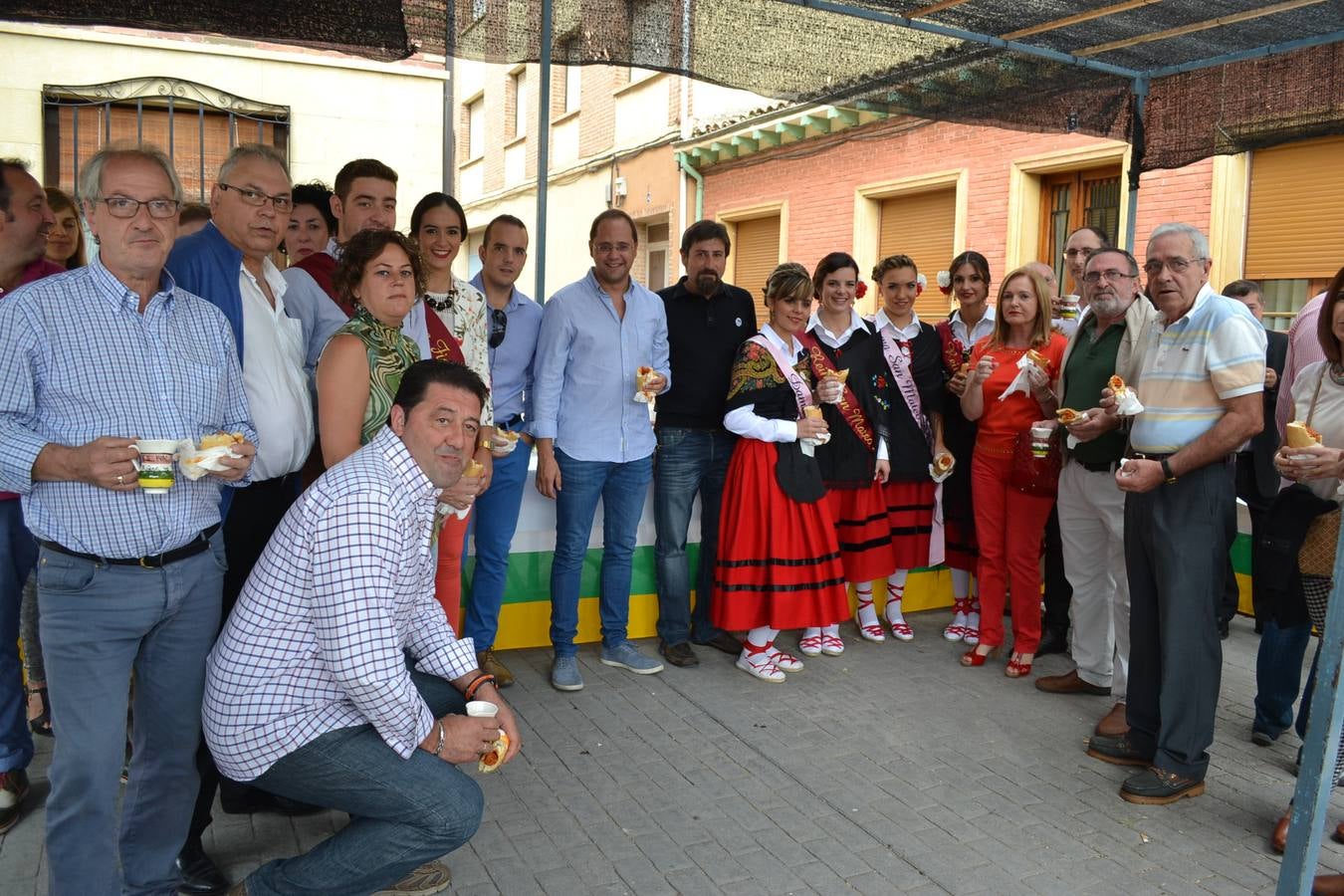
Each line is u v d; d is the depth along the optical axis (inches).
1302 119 206.1
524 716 168.1
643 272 591.5
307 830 129.0
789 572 180.5
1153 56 215.3
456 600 169.6
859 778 146.9
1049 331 185.9
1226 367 131.2
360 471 92.7
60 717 92.7
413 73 377.1
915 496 206.8
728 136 482.3
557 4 177.8
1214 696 139.8
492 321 177.6
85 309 90.9
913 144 402.9
